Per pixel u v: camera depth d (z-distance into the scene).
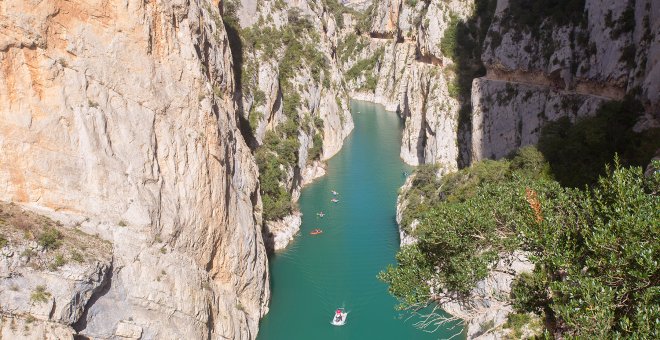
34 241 25.00
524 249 19.64
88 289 26.23
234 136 45.50
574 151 38.62
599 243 14.45
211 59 43.66
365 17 161.00
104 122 29.83
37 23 27.41
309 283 47.72
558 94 49.62
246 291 40.44
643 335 12.49
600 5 45.78
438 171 68.00
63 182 28.12
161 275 30.47
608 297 13.53
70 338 24.58
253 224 43.25
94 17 30.25
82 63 29.44
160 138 33.12
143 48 32.75
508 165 45.34
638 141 35.84
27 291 23.94
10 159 27.00
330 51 102.31
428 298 21.08
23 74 27.25
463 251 20.72
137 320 28.70
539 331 29.38
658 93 36.31
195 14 39.91
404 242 52.81
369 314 43.06
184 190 33.88
